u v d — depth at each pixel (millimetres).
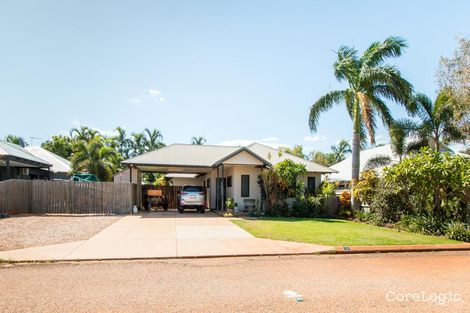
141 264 7754
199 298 5359
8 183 17734
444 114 21031
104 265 7617
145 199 25500
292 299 5348
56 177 34812
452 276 6895
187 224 15086
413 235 12359
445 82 19391
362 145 20594
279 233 12281
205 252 8930
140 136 49562
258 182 22188
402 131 21922
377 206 16438
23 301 5137
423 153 14109
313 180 24484
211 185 26000
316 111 20906
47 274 6781
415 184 13672
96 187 19969
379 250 9539
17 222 14820
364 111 18625
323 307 5004
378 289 5930
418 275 6957
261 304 5105
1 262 7672
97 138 35500
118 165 38750
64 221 15648
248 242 10430
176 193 27891
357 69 19938
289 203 22375
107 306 4957
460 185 12375
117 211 20141
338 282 6375
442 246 10023
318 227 14328
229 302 5184
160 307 4938
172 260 8211
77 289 5766
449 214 13273
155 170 26750
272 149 26984
